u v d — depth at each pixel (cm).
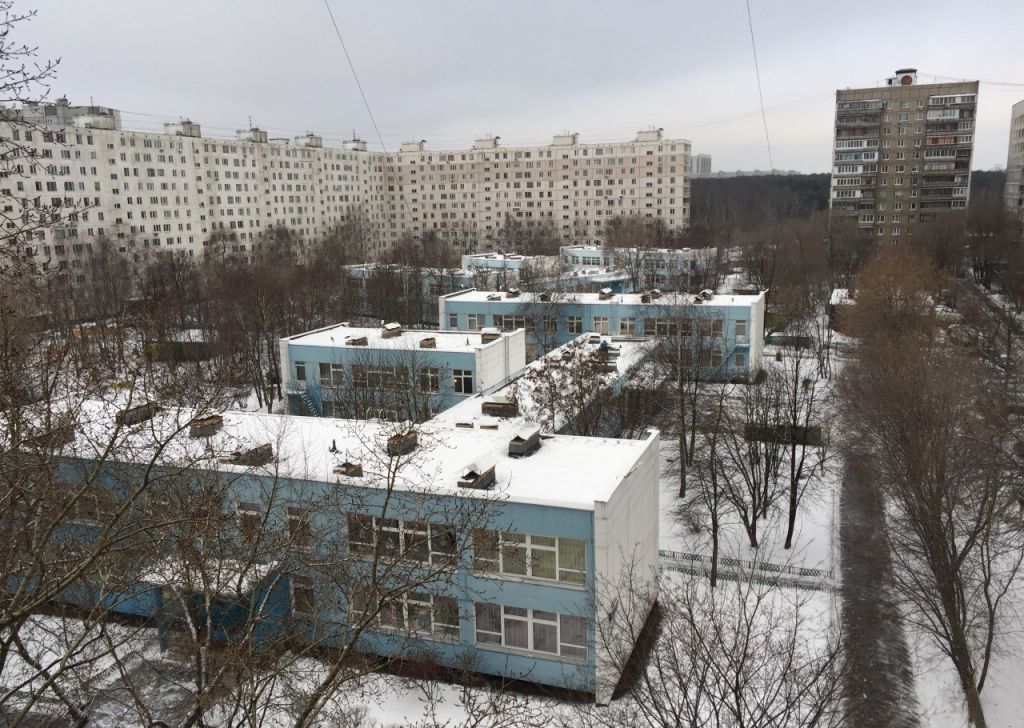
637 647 2400
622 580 2377
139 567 1800
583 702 2258
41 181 9681
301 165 14425
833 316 7469
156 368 3155
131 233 11069
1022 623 2869
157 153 11519
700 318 5481
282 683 2047
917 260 7431
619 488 2352
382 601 1585
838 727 1866
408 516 2352
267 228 12988
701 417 4531
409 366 4216
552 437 2830
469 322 6328
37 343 1905
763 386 5169
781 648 1970
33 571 1361
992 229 11019
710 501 3575
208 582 1606
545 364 3797
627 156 15375
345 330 5084
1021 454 3603
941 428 3225
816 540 3553
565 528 2245
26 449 1770
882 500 3878
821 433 4322
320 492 2430
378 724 2195
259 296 6712
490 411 3369
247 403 5572
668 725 1582
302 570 2238
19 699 2008
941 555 2636
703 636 1972
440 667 2439
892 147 13562
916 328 5494
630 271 8612
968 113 13088
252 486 2492
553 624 2312
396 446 2484
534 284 7025
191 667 2122
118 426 1636
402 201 16850
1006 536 3322
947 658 2669
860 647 2675
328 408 4641
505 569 2336
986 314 7600
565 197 15900
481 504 2202
